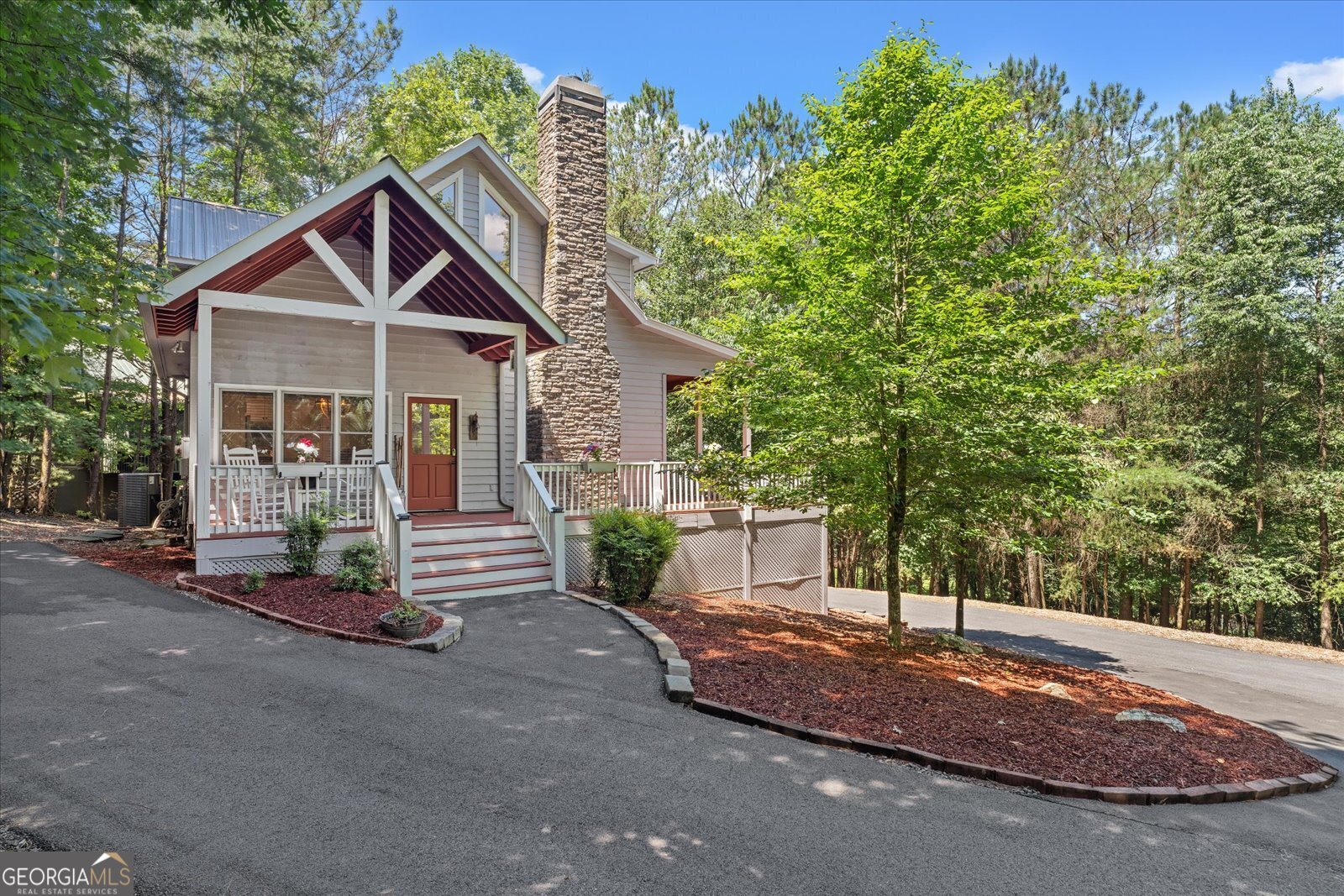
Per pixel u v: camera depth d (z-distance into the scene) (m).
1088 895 4.08
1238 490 22.78
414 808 4.58
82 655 7.30
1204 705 11.15
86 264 5.11
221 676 6.85
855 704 7.17
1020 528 13.76
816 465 10.91
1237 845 5.02
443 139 31.48
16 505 24.22
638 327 17.77
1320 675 14.15
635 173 34.44
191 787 4.75
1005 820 4.98
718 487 12.07
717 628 10.12
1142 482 20.12
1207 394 22.91
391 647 8.00
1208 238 22.56
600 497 13.85
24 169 6.43
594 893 3.77
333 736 5.63
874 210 9.87
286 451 13.20
